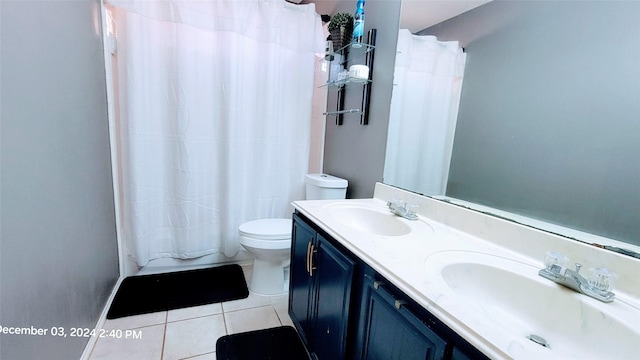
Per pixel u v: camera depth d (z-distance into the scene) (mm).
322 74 2354
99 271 1590
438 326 656
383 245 990
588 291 709
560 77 879
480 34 1133
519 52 999
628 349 600
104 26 1742
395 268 813
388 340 807
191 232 2168
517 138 1000
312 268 1329
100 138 1655
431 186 1348
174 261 2215
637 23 711
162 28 1884
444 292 694
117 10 1747
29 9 925
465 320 593
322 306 1232
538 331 745
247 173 2242
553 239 857
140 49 1818
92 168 1504
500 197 1052
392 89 1557
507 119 1033
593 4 798
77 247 1277
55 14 1102
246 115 2150
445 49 1285
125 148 1887
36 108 959
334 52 1922
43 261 983
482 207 1118
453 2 1239
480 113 1134
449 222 1208
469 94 1183
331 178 2057
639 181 711
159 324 1646
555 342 707
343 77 1747
